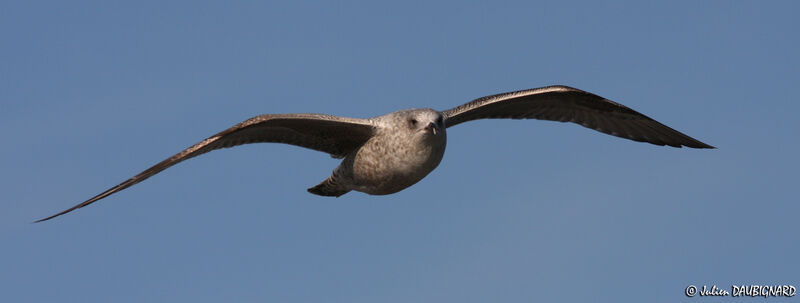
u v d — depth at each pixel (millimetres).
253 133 13828
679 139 17094
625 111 16453
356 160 14445
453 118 15297
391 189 14516
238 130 13344
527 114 16500
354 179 14750
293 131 14219
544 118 16703
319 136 14414
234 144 13828
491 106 15609
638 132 17156
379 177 14266
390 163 13938
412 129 13570
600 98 16016
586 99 16172
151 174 12875
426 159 13734
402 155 13742
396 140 13766
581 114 16750
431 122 13383
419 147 13594
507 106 15984
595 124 16953
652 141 17359
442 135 13750
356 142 14445
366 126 13938
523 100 15789
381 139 13984
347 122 13805
